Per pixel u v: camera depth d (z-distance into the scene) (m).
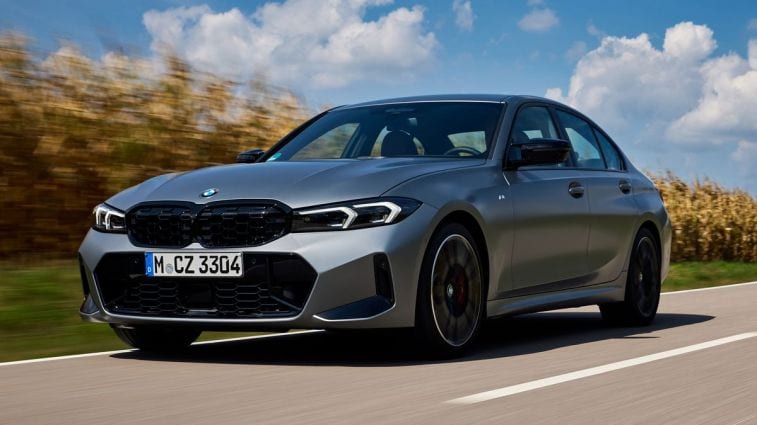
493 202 5.66
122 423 3.54
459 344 5.38
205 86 11.04
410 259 5.06
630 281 7.16
